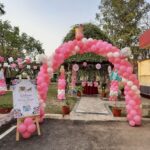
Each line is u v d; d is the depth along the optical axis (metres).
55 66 10.97
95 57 21.59
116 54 10.75
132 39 37.09
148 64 20.95
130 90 10.46
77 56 21.80
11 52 44.47
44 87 10.59
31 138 8.11
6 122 10.30
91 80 25.69
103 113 12.78
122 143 7.62
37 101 8.62
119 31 37.84
